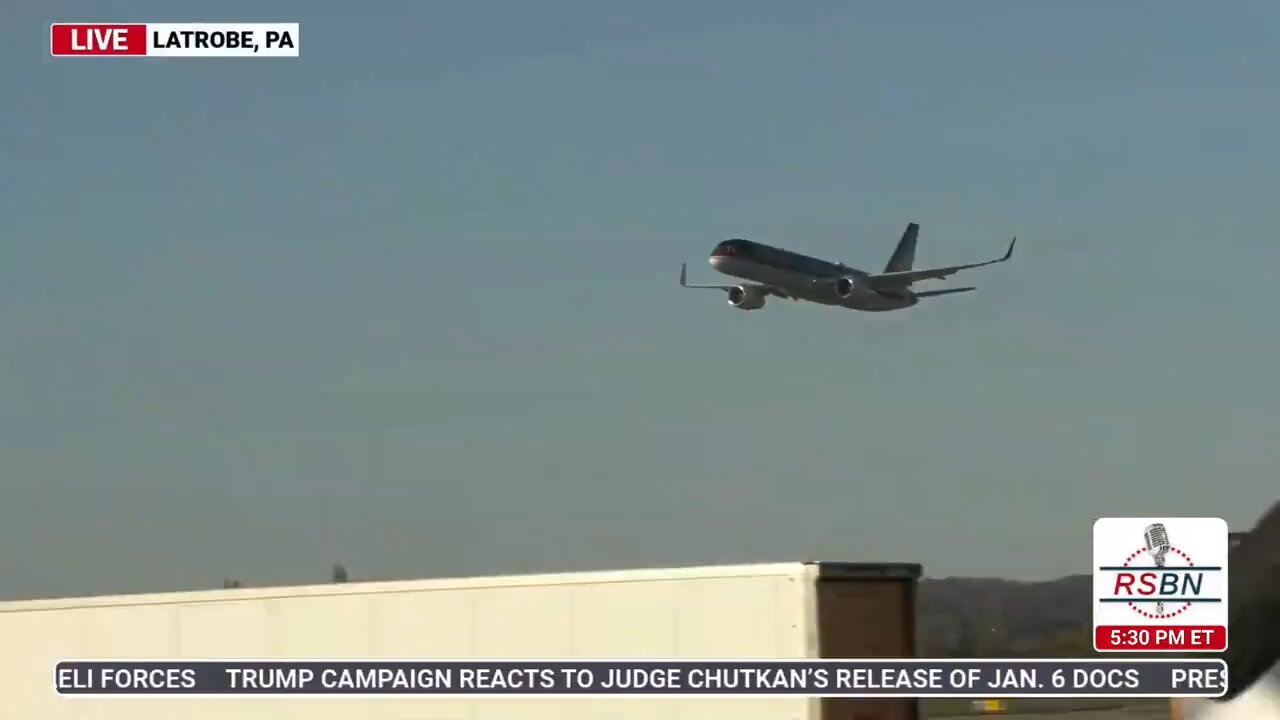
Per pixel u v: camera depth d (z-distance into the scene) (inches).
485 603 1732.3
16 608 2185.0
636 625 1603.1
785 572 1488.7
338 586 1863.9
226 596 1971.0
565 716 1653.5
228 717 1937.7
